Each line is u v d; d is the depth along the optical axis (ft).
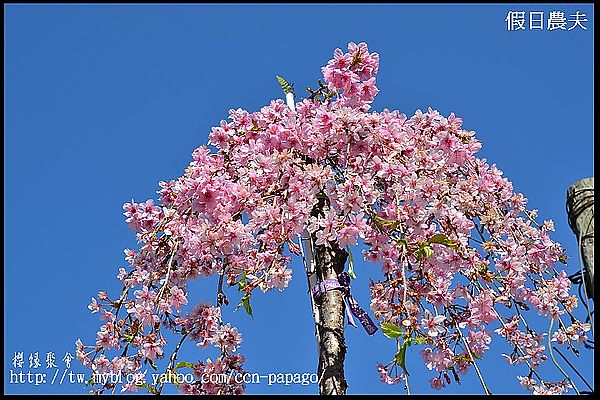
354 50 7.54
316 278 7.33
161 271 7.42
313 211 7.21
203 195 6.94
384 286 7.57
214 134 7.93
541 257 7.88
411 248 6.86
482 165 8.27
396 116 7.77
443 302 7.13
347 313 6.90
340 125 7.02
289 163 6.79
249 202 6.75
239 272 7.44
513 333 7.19
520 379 7.07
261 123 7.67
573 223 7.12
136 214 7.84
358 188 6.60
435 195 6.77
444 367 6.88
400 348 5.95
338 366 6.35
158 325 6.79
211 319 6.90
